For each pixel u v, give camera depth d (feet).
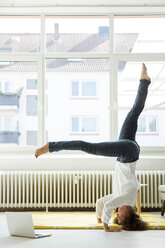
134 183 11.92
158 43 18.79
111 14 18.71
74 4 18.37
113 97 18.54
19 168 17.71
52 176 17.47
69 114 18.66
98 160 17.84
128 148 11.85
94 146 11.71
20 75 18.67
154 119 18.67
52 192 17.54
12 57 18.60
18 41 18.79
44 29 18.70
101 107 18.66
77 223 13.08
